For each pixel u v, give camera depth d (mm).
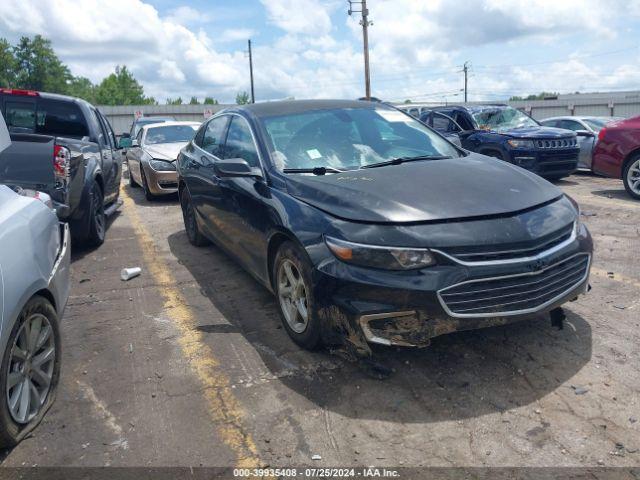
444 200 3289
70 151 5664
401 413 2951
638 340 3648
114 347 3906
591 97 53875
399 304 3002
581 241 3467
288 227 3553
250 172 4156
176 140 11680
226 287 5105
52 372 3152
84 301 4879
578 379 3201
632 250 5699
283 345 3816
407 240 3023
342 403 3068
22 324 2773
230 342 3904
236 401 3139
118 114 49969
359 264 3104
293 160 4184
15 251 2730
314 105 4996
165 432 2879
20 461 2676
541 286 3170
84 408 3131
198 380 3393
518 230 3127
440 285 2953
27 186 5398
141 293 5039
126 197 11188
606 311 4137
